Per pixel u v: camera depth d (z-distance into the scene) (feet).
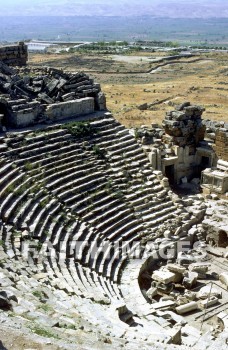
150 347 61.52
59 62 483.51
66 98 144.56
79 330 59.11
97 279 97.14
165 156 150.00
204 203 138.62
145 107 271.90
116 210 121.39
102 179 126.93
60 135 131.34
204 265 111.34
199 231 127.44
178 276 108.68
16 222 99.04
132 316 86.22
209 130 158.30
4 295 64.18
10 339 48.21
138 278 107.14
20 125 128.98
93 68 442.91
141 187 132.16
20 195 106.83
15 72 154.30
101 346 53.16
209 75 403.54
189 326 88.94
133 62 485.15
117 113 258.16
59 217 108.58
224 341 82.94
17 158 116.88
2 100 126.82
